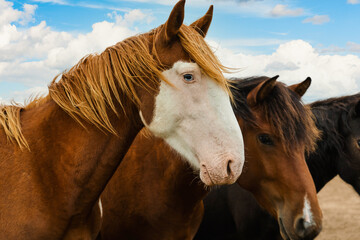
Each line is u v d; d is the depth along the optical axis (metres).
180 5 1.94
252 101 2.88
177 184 2.81
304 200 2.64
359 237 6.23
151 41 2.14
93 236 2.31
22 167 1.98
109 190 3.02
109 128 2.10
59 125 2.09
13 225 1.89
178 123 2.05
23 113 2.18
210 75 1.99
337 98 3.74
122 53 2.09
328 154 3.63
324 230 6.71
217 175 1.95
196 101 2.01
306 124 2.80
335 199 9.59
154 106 2.05
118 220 3.00
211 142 1.98
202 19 2.25
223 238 3.66
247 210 3.39
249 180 2.92
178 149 2.12
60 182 2.02
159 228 2.93
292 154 2.72
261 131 2.79
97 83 2.09
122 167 3.02
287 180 2.70
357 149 3.51
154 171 2.90
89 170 2.07
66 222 2.03
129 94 2.09
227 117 2.01
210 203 3.60
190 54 2.01
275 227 3.37
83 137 2.08
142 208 2.93
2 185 1.94
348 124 3.55
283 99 2.79
